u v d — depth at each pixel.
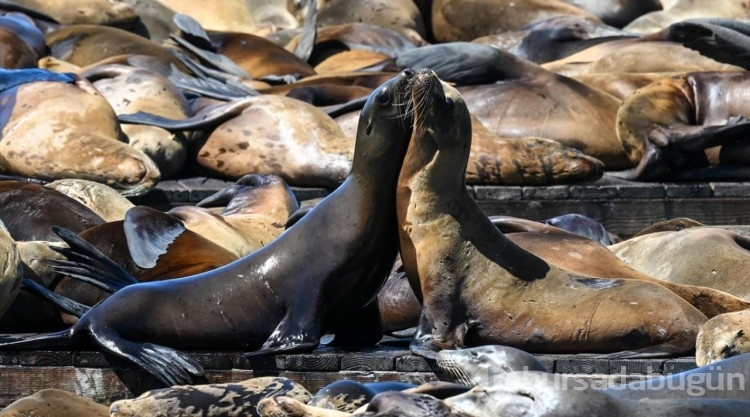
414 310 23.14
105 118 32.31
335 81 39.62
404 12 51.69
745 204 32.22
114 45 44.06
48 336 20.00
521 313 20.31
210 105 36.94
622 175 34.25
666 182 33.72
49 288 22.64
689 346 20.05
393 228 20.62
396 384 17.34
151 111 35.03
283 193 29.47
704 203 32.19
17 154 31.55
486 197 31.75
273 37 50.00
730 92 35.41
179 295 20.19
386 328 23.47
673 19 53.66
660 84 35.66
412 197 20.27
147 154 32.84
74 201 26.56
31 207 26.03
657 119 34.50
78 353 19.80
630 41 45.19
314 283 20.14
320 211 20.53
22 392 19.83
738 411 14.72
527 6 51.75
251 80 42.19
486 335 20.44
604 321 20.14
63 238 22.11
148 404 17.05
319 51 48.22
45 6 48.03
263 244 27.47
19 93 32.72
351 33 48.72
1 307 20.36
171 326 20.03
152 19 50.12
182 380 19.22
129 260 23.48
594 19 51.28
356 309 20.77
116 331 19.77
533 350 20.44
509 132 35.06
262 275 20.27
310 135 32.50
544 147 32.34
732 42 37.06
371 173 20.30
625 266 23.17
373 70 42.59
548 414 14.34
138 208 24.20
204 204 30.14
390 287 23.42
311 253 20.27
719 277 24.17
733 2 54.44
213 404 17.20
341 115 35.06
